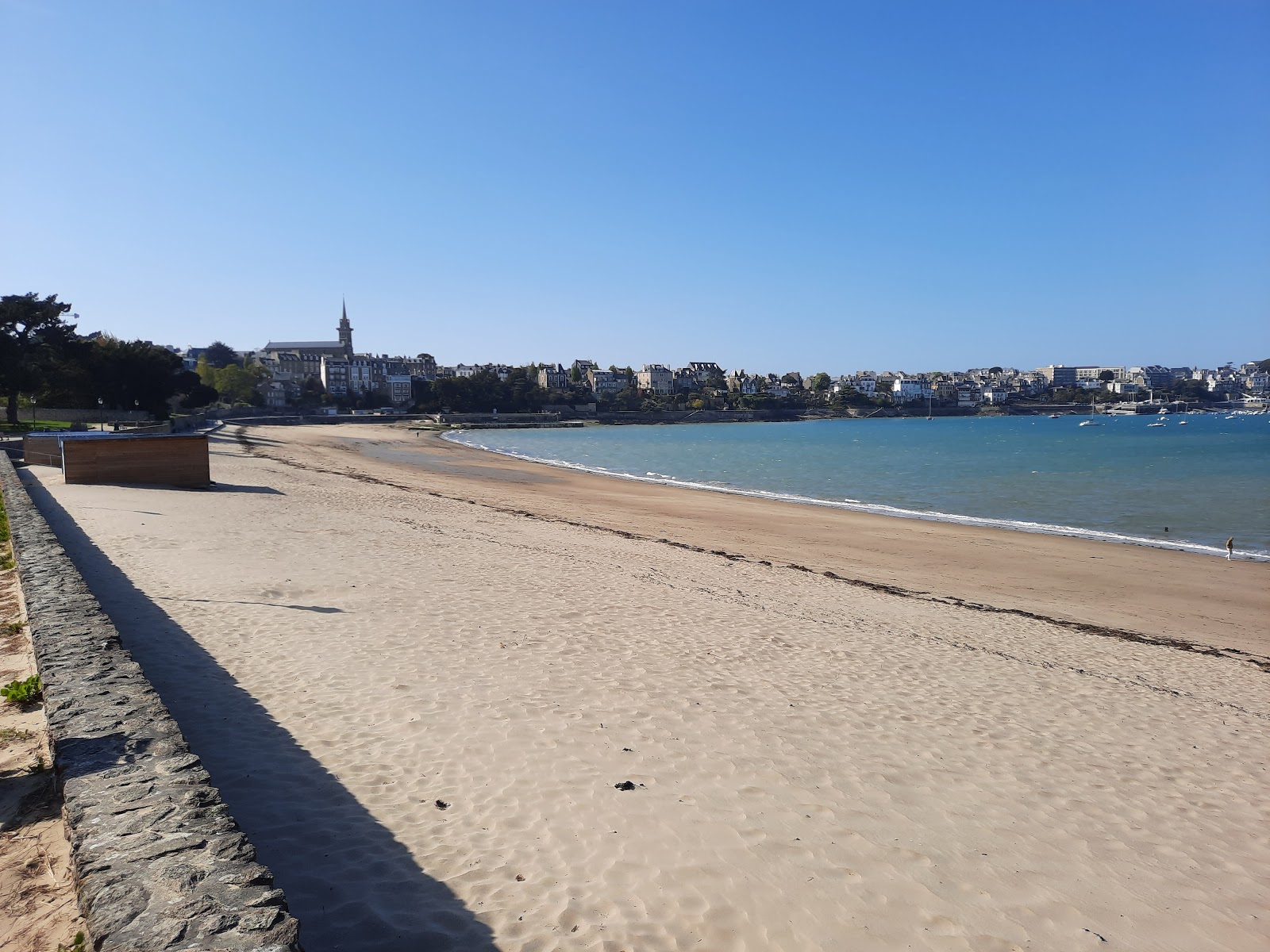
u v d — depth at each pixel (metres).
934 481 48.19
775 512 31.73
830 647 10.74
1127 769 7.39
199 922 2.91
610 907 4.37
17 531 11.74
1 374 50.59
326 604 10.70
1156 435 119.00
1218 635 14.43
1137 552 22.97
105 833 3.48
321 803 5.27
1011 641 12.45
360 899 4.24
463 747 6.35
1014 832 5.84
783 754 6.81
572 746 6.55
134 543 13.98
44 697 5.08
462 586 12.42
